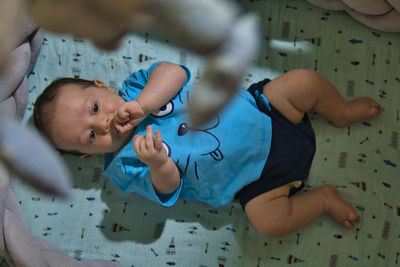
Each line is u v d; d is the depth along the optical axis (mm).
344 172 1264
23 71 1104
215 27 266
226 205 1262
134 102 1100
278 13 1363
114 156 1192
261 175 1173
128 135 1165
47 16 267
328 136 1290
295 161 1169
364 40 1333
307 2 1362
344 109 1229
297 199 1188
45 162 310
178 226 1249
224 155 1132
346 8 1296
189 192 1222
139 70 1252
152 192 1150
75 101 1091
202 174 1148
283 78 1158
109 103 1117
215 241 1236
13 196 1105
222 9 270
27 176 306
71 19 268
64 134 1105
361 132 1282
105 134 1109
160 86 1129
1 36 256
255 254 1222
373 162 1264
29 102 1289
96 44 300
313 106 1208
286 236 1229
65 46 1326
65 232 1232
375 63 1320
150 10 262
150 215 1257
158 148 1031
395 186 1245
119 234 1241
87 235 1235
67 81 1153
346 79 1320
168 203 1162
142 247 1231
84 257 1222
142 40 1347
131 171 1156
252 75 1336
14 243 971
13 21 260
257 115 1161
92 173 1280
